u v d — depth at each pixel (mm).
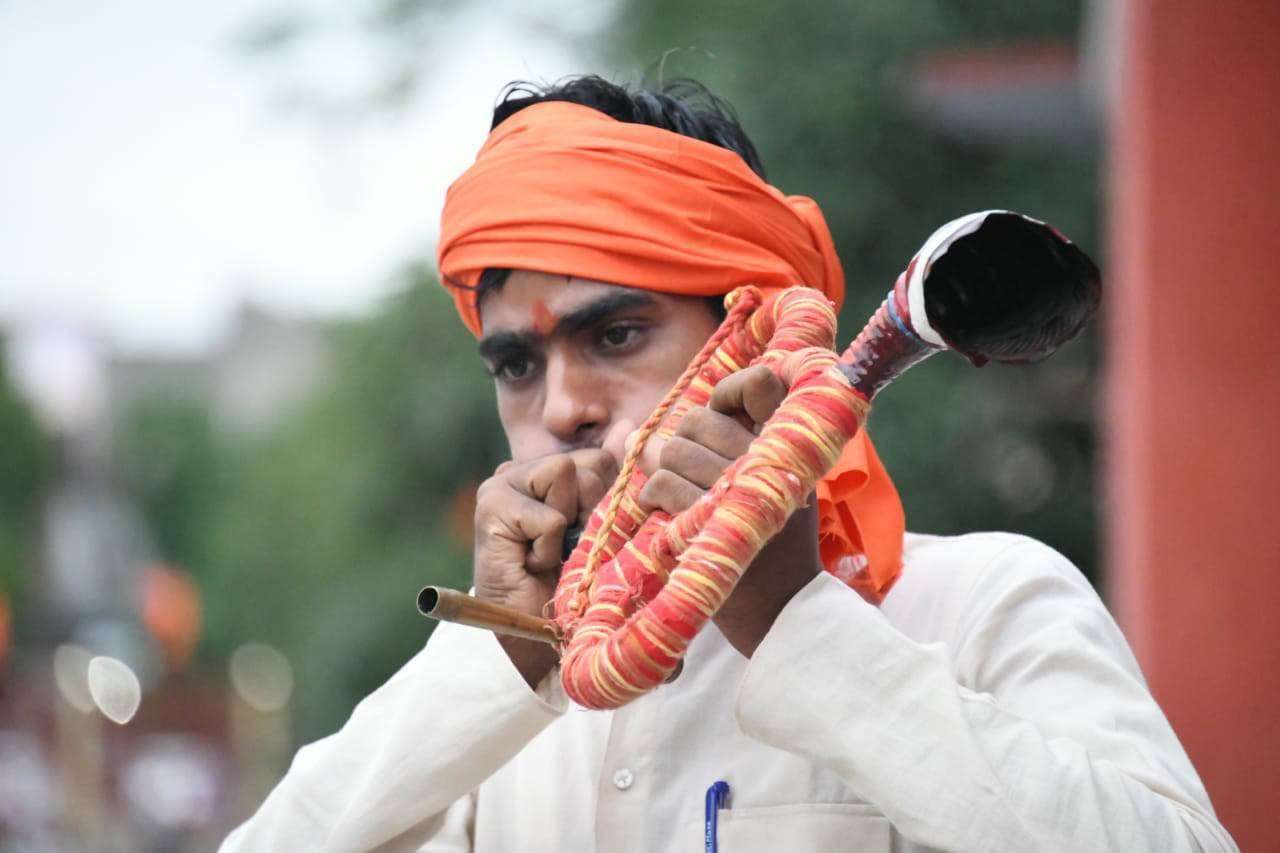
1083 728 4746
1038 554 5223
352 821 4996
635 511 4508
